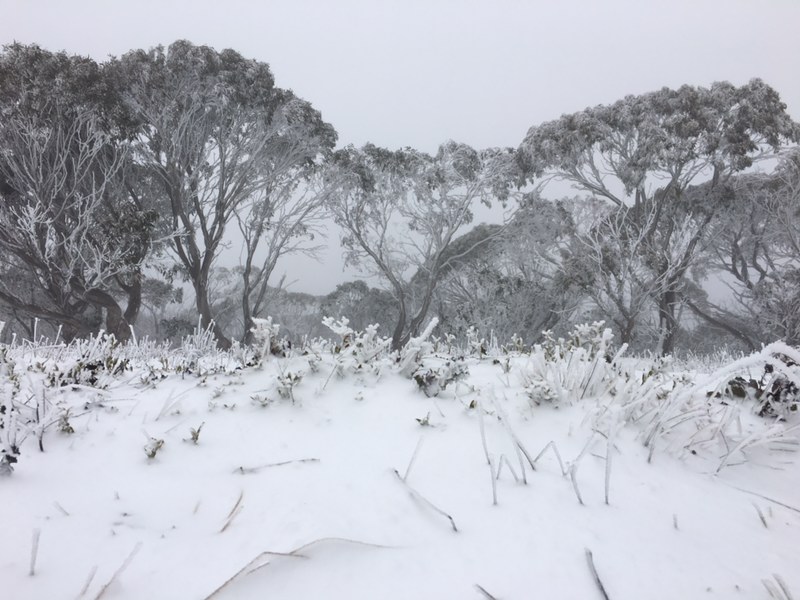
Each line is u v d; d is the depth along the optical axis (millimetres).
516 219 24453
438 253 24953
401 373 3211
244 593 1282
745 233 22484
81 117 16938
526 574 1403
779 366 2010
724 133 20469
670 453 2242
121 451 2193
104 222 16656
